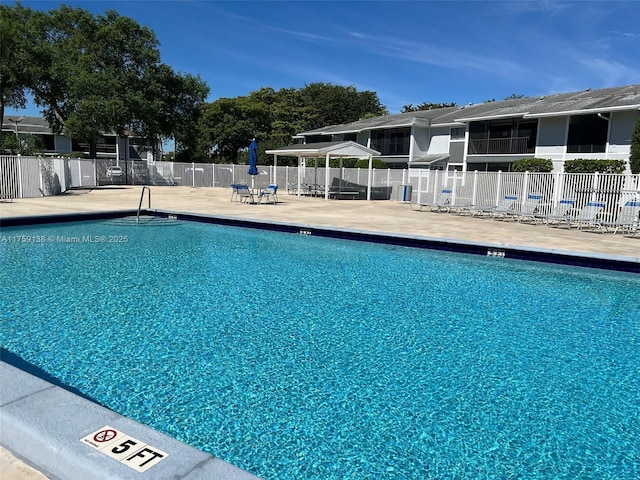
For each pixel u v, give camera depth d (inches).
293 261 353.1
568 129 978.7
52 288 258.5
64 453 81.2
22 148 961.5
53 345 176.2
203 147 1967.3
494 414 134.3
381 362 169.8
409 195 938.1
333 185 1117.1
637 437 124.0
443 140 1366.9
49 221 491.2
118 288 261.7
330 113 2438.5
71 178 1047.0
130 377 150.6
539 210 617.0
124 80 1243.8
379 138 1502.2
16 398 99.0
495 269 342.6
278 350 177.6
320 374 157.4
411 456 112.3
